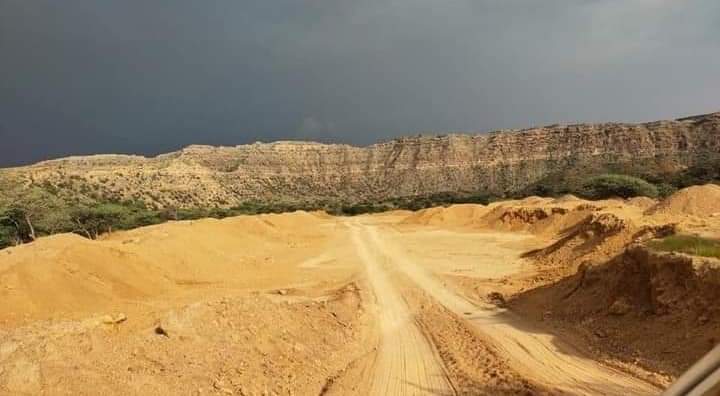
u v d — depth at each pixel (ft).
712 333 39.83
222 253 116.06
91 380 31.65
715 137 499.92
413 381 41.27
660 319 45.50
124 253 87.61
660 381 37.81
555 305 61.67
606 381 38.93
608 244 88.07
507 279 88.84
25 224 196.34
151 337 39.73
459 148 641.81
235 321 45.24
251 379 37.93
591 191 253.44
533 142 614.34
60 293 70.23
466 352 48.47
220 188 533.96
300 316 53.93
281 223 203.72
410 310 68.69
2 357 31.94
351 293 79.05
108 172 440.04
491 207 214.69
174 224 151.33
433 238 160.15
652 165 472.03
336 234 185.16
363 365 45.80
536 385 38.22
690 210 118.83
